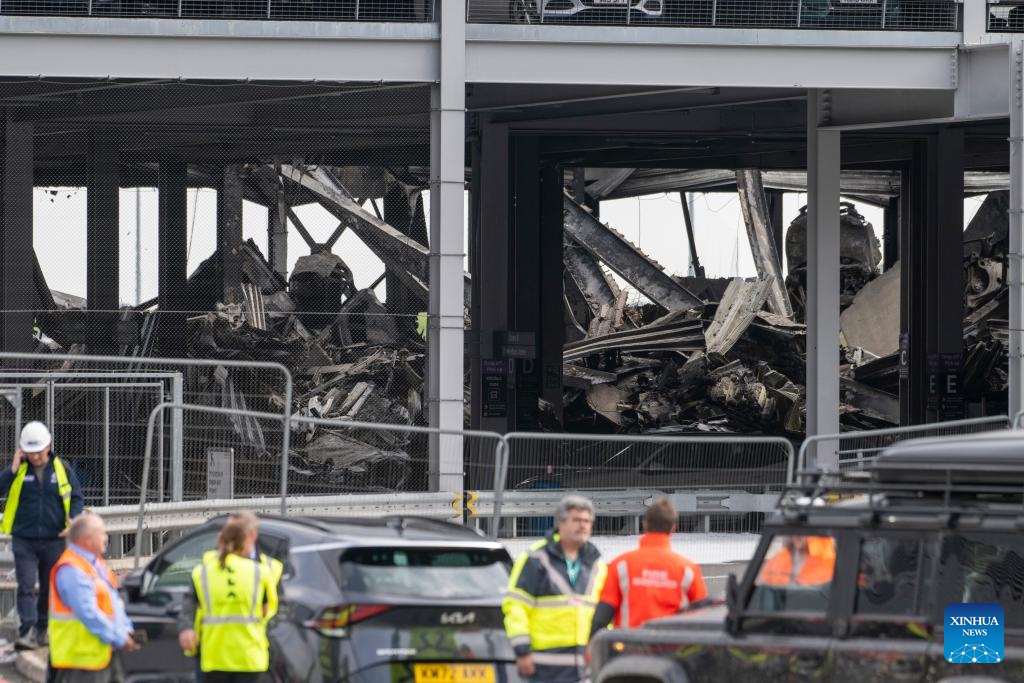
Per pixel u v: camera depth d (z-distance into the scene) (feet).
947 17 289.53
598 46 272.10
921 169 469.16
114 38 258.78
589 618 109.60
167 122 335.47
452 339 260.83
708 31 274.36
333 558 112.47
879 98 308.60
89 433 275.18
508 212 422.00
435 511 235.40
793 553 88.17
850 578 85.66
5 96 314.55
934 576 83.15
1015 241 271.69
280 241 444.55
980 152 495.82
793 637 86.58
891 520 85.35
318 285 465.47
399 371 437.17
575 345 609.01
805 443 214.28
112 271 374.84
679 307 636.07
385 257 441.27
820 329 327.67
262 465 331.57
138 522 195.93
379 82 268.00
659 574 106.22
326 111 315.78
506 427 402.93
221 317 408.87
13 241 336.08
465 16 264.52
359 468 379.96
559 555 110.22
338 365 435.53
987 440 90.79
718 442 209.56
